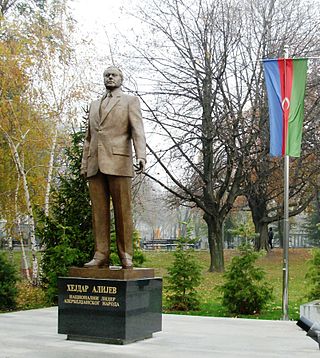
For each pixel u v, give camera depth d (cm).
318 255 1314
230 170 2630
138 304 852
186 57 2556
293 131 1284
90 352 755
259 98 2573
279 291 1883
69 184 1471
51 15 2266
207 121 2523
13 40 2134
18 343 825
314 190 3259
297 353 764
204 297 1759
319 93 2720
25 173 2173
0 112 2044
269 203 3894
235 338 897
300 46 2611
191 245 1479
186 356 730
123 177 877
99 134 876
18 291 1467
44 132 2198
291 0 2608
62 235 1436
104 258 892
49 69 2172
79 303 851
